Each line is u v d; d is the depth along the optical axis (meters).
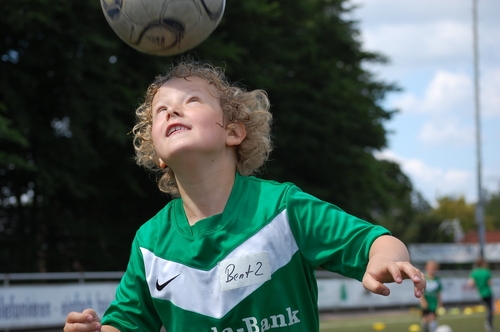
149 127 3.59
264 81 23.55
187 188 3.11
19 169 20.48
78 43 19.69
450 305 30.20
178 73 3.24
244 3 22.80
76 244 23.48
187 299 3.04
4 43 20.25
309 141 26.16
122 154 22.55
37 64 20.02
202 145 2.98
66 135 20.80
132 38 3.64
